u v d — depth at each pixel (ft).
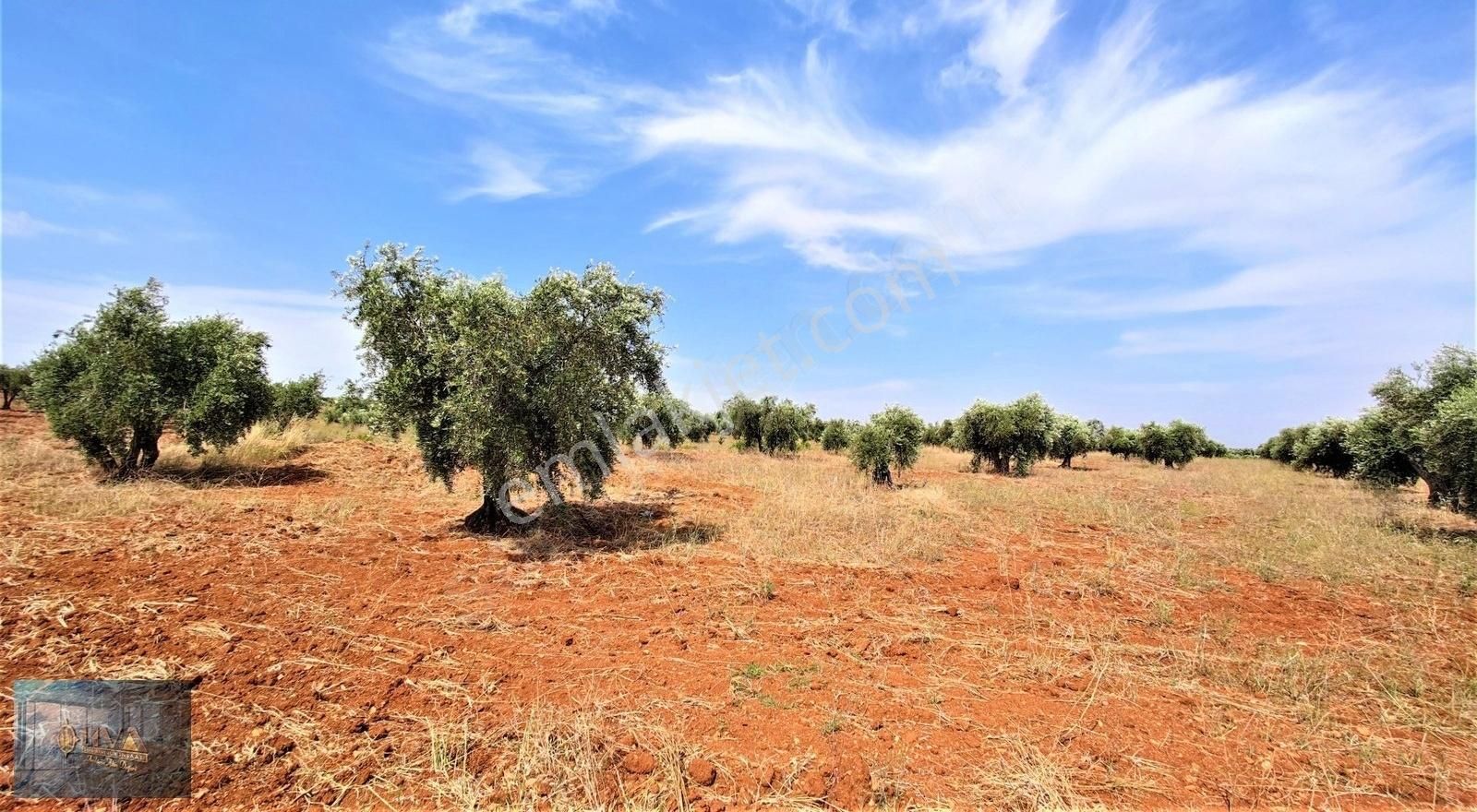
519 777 10.76
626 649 16.56
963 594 21.99
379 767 11.07
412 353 27.76
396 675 14.49
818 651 16.72
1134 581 23.84
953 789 10.83
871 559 26.07
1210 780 11.38
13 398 84.43
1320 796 10.98
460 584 21.36
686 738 12.16
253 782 10.53
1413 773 11.71
